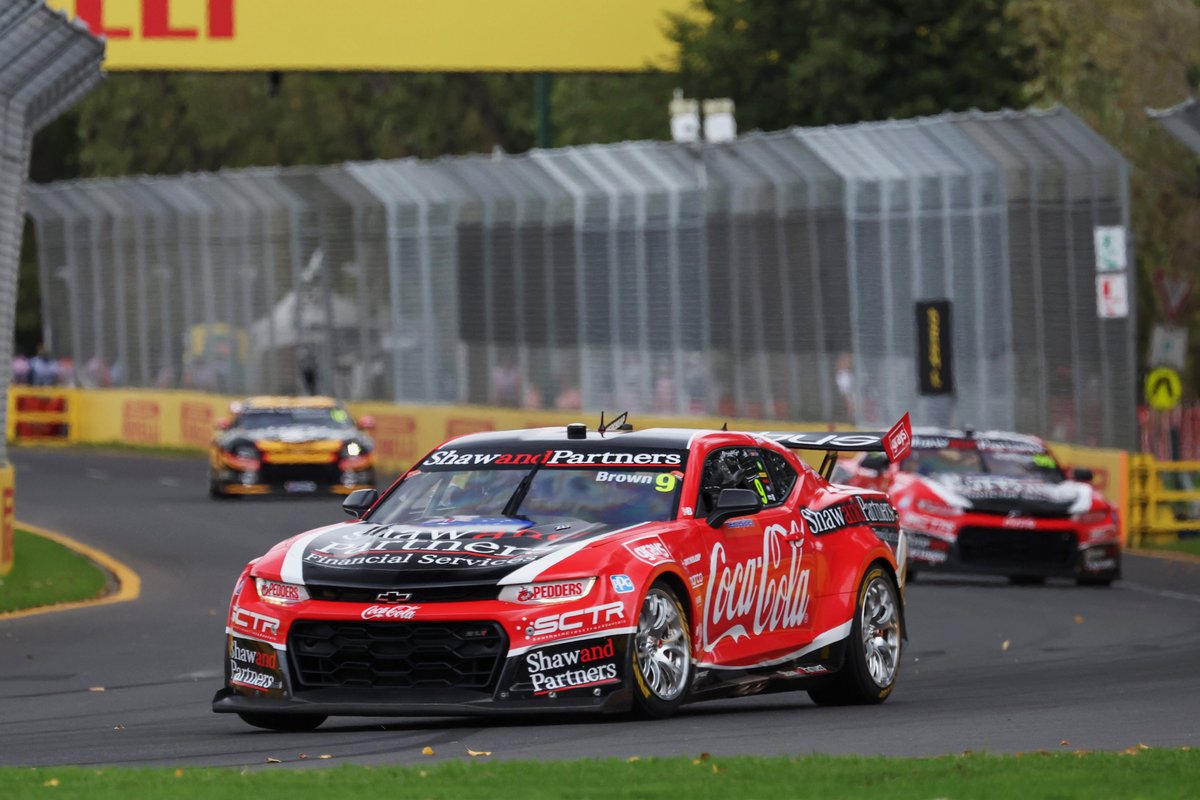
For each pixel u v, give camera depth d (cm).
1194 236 14725
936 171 11362
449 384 14775
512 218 14162
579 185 13638
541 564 3897
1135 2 14362
